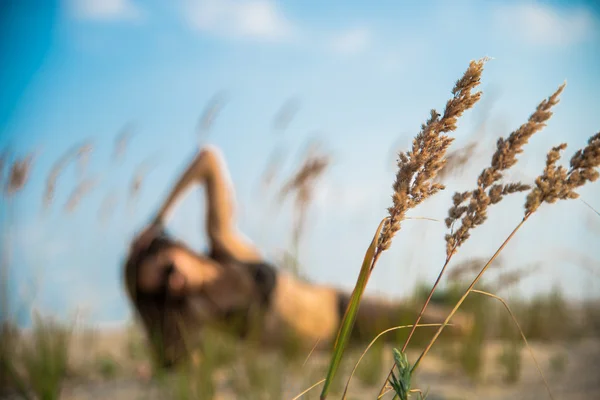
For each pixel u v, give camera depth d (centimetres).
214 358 416
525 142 102
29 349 375
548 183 100
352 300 110
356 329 489
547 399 388
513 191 102
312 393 375
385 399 369
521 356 497
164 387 384
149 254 416
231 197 457
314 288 496
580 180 99
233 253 445
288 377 411
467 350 452
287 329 450
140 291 413
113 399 377
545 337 575
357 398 375
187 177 443
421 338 494
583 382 428
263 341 451
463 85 103
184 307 411
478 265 437
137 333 530
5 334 368
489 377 437
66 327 409
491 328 567
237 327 436
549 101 100
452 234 105
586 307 620
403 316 485
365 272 109
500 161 102
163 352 405
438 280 108
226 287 429
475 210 103
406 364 108
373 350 449
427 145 104
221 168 455
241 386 380
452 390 407
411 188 104
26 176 377
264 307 442
